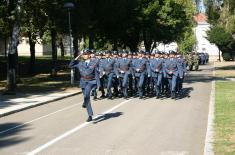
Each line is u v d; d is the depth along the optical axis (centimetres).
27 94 2317
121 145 1036
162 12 4991
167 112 1600
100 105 1836
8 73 2356
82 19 3064
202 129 1239
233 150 932
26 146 1052
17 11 2408
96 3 3231
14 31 2397
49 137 1155
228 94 2150
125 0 3484
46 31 3644
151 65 2120
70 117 1514
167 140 1089
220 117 1394
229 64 6731
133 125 1316
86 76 1423
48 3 2794
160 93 2156
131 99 2061
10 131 1272
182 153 945
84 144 1055
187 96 2166
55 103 1992
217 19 4450
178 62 2100
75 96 2311
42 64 4597
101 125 1326
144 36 5172
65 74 4138
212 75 3903
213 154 899
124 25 3944
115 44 4525
